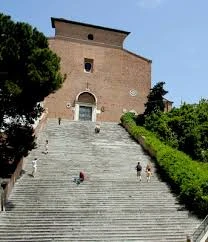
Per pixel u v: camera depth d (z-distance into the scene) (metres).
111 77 48.53
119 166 30.50
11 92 22.30
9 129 24.53
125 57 49.50
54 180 26.59
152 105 43.44
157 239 21.23
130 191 26.34
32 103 24.12
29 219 21.81
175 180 27.34
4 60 22.72
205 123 38.94
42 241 20.08
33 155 30.69
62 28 48.06
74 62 47.72
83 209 23.62
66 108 46.22
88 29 48.88
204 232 20.94
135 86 49.03
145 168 30.89
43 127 36.97
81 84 47.34
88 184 26.45
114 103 47.94
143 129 38.56
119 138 37.28
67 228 21.36
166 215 23.69
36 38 24.36
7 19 23.73
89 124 40.03
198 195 24.52
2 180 25.11
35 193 24.80
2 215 21.92
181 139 38.38
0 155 24.69
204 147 37.84
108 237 20.94
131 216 23.19
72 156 31.44
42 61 23.55
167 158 30.38
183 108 40.78
